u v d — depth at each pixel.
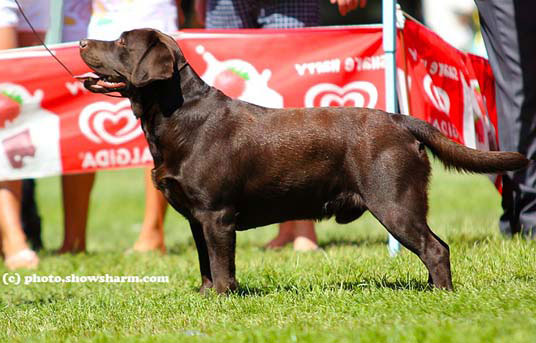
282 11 11.99
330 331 6.69
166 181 8.40
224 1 12.26
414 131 8.17
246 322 7.30
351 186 8.21
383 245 11.73
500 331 6.14
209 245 8.34
